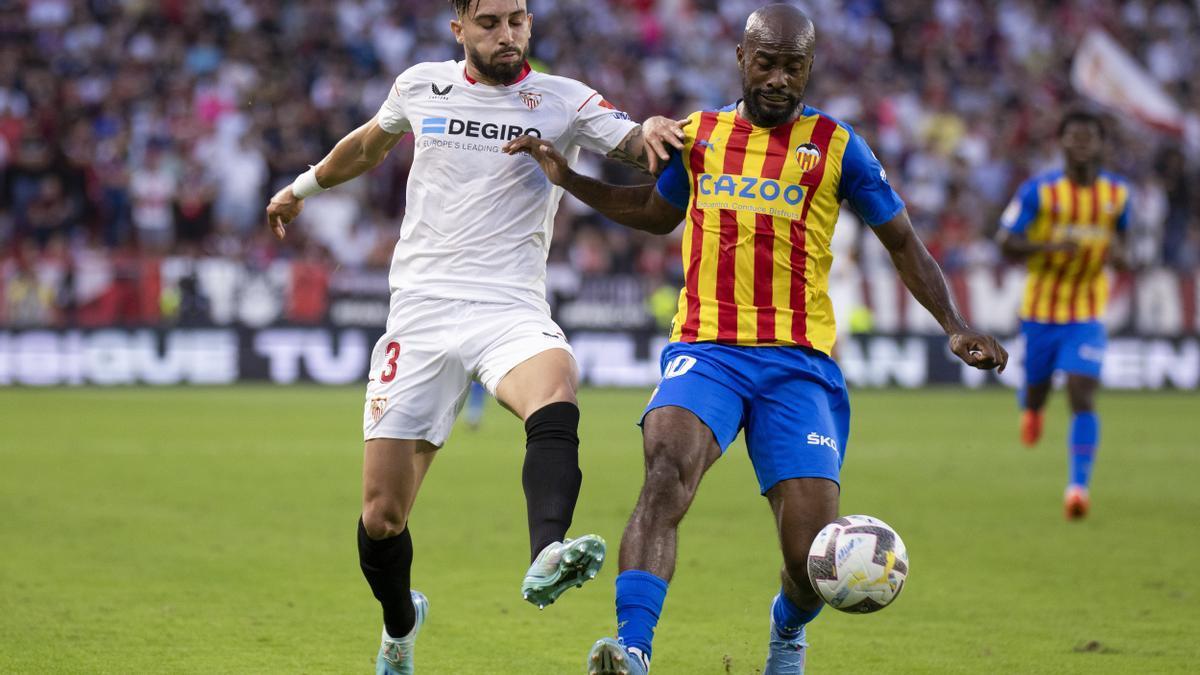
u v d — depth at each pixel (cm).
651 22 9956
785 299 1719
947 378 7975
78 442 4853
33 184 8119
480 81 1833
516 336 1764
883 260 7938
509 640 2142
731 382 1692
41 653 1997
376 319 7600
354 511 3419
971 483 4122
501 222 1814
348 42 9219
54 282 7294
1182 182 9562
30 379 7275
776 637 1758
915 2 10625
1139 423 6094
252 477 4038
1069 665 1992
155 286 7375
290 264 7519
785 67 1680
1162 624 2277
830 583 1562
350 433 5238
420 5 9669
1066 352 3650
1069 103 10438
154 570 2655
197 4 9281
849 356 7844
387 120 1895
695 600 2447
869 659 2033
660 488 1596
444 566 2755
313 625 2209
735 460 4756
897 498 3781
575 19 9769
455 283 1802
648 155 1750
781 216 1708
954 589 2572
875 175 1714
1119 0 11131
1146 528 3309
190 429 5312
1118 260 3716
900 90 9944
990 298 8000
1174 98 10756
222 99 8644
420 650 2073
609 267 8125
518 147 1789
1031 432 3909
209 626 2192
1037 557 2906
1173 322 8106
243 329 7456
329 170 1992
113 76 8825
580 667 1978
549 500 1616
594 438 5188
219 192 8194
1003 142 9856
